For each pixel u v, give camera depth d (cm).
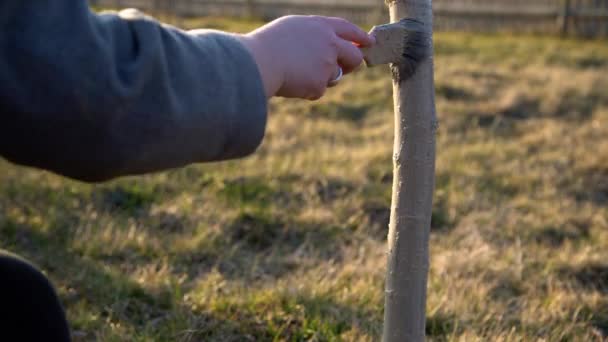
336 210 408
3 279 109
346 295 297
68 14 76
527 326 280
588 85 724
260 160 486
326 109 637
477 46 984
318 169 470
